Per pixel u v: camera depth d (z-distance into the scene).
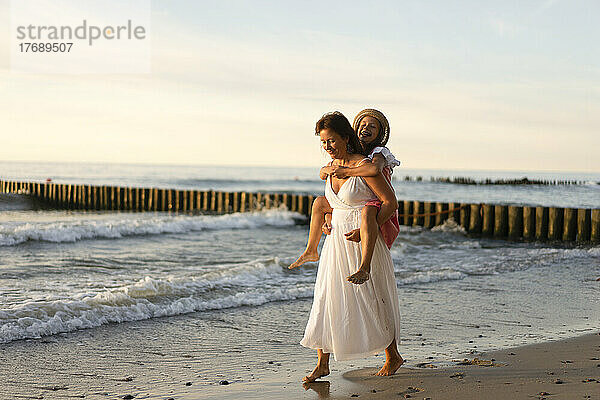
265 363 4.10
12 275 7.75
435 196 32.59
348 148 3.49
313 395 3.24
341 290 3.38
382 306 3.40
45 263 9.02
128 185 38.38
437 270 8.76
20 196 26.77
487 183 40.50
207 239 13.55
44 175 45.31
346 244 3.38
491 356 4.09
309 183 45.91
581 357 4.04
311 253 3.63
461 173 80.81
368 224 3.29
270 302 6.44
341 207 3.40
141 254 10.52
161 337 4.86
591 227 15.90
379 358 4.11
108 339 4.74
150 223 14.73
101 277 7.79
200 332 5.07
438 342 4.62
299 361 4.17
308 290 6.91
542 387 3.25
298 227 17.75
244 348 4.56
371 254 3.28
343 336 3.35
